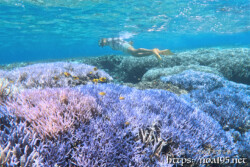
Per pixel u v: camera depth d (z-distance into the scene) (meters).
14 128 1.93
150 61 12.42
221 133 2.70
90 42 55.47
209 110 4.10
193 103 4.48
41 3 15.66
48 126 1.98
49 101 2.57
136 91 4.05
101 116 2.51
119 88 4.28
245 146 2.77
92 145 1.81
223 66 11.23
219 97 5.01
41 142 1.86
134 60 12.79
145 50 7.44
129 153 1.84
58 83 5.52
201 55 13.44
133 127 2.19
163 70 9.53
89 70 7.12
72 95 2.95
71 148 1.81
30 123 2.13
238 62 11.02
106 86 4.39
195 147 2.07
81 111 2.35
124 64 13.29
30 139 1.83
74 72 6.69
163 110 2.88
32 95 2.96
